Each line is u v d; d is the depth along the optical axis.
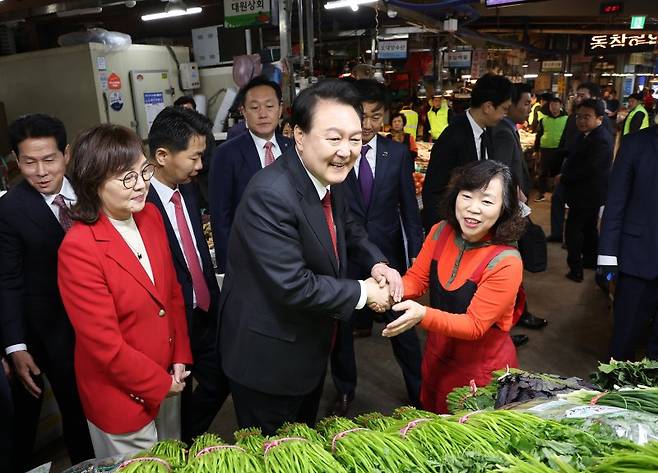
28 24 6.17
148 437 1.51
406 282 1.81
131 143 1.36
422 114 8.27
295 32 6.05
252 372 1.52
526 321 3.50
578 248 4.24
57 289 1.76
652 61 16.39
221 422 2.55
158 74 4.70
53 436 2.39
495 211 1.48
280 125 3.75
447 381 1.71
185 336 1.75
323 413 2.64
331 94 1.22
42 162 1.63
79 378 1.48
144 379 1.42
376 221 2.47
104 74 4.23
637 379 1.16
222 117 4.72
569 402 1.03
